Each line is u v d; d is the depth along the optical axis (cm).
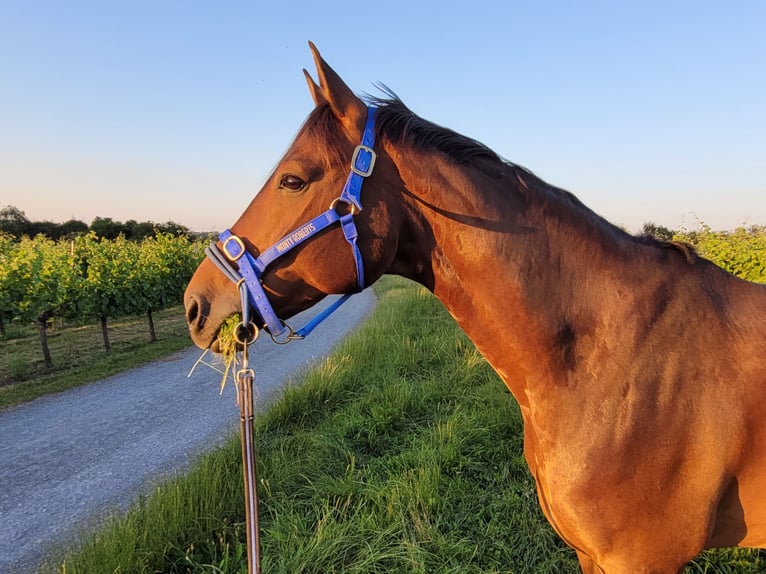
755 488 127
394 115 135
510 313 134
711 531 129
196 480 300
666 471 124
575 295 134
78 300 891
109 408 563
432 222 136
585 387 131
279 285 132
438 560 241
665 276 137
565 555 243
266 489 307
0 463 411
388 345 689
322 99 139
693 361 128
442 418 411
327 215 127
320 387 498
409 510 276
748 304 136
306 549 241
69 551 248
